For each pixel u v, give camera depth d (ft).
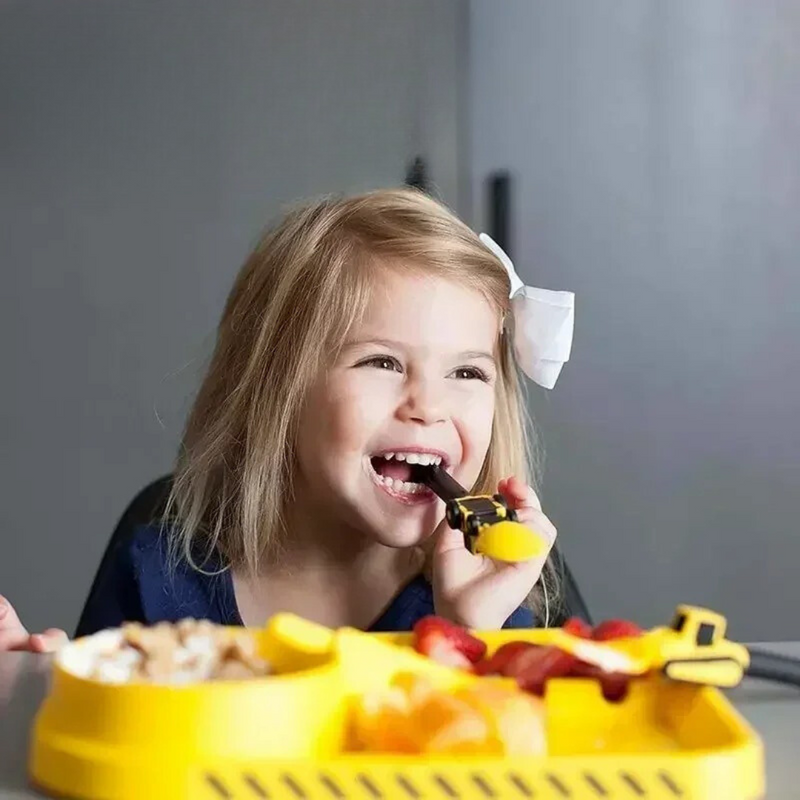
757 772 1.70
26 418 7.19
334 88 7.03
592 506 7.23
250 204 7.08
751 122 7.25
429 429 3.56
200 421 4.22
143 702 1.67
